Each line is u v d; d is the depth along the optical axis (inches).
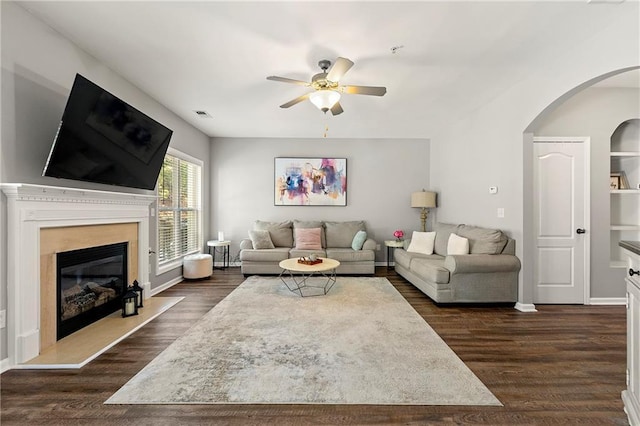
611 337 104.3
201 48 102.8
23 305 83.2
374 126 200.1
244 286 169.6
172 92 141.4
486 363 86.0
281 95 145.1
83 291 110.0
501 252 139.7
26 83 86.0
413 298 149.9
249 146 229.6
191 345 96.3
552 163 139.7
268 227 217.9
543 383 76.4
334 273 185.0
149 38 97.1
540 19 86.9
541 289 140.3
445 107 163.3
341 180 231.0
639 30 82.8
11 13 81.3
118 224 124.0
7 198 80.5
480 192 164.9
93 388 73.0
